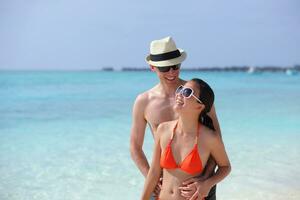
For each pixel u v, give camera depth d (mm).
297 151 9352
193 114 3260
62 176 7695
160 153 3467
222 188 6836
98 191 6848
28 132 12312
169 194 3381
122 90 31312
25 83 43125
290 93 27641
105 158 9023
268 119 14562
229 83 44781
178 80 4145
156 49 3934
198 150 3277
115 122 14148
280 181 7172
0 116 15961
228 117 15219
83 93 27969
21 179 7547
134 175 7738
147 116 4203
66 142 10781
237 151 9383
